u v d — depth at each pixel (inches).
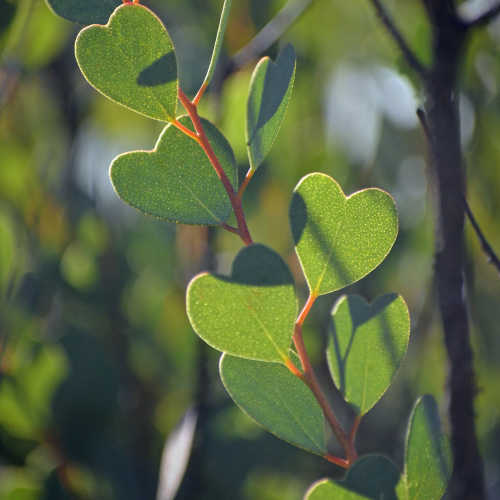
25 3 41.2
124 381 46.6
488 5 31.1
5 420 40.1
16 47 42.3
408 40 36.8
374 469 29.4
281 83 29.8
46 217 48.7
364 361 30.2
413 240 48.5
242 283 29.0
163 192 29.9
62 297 47.6
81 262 49.4
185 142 30.0
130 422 44.6
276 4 47.8
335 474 45.3
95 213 50.4
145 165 29.9
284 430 29.7
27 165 49.8
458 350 31.0
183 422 37.8
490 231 43.8
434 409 29.7
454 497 31.0
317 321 46.8
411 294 46.1
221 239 49.5
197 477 36.7
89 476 40.9
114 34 29.5
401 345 30.2
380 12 31.8
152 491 42.5
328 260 29.8
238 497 43.3
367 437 43.0
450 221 31.1
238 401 29.7
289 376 29.8
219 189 30.0
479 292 45.4
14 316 40.8
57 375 41.4
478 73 38.7
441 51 31.3
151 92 29.7
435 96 31.3
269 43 39.9
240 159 45.5
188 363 49.7
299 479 45.3
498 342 45.4
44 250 46.6
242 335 29.2
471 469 31.0
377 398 30.1
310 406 29.8
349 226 29.8
